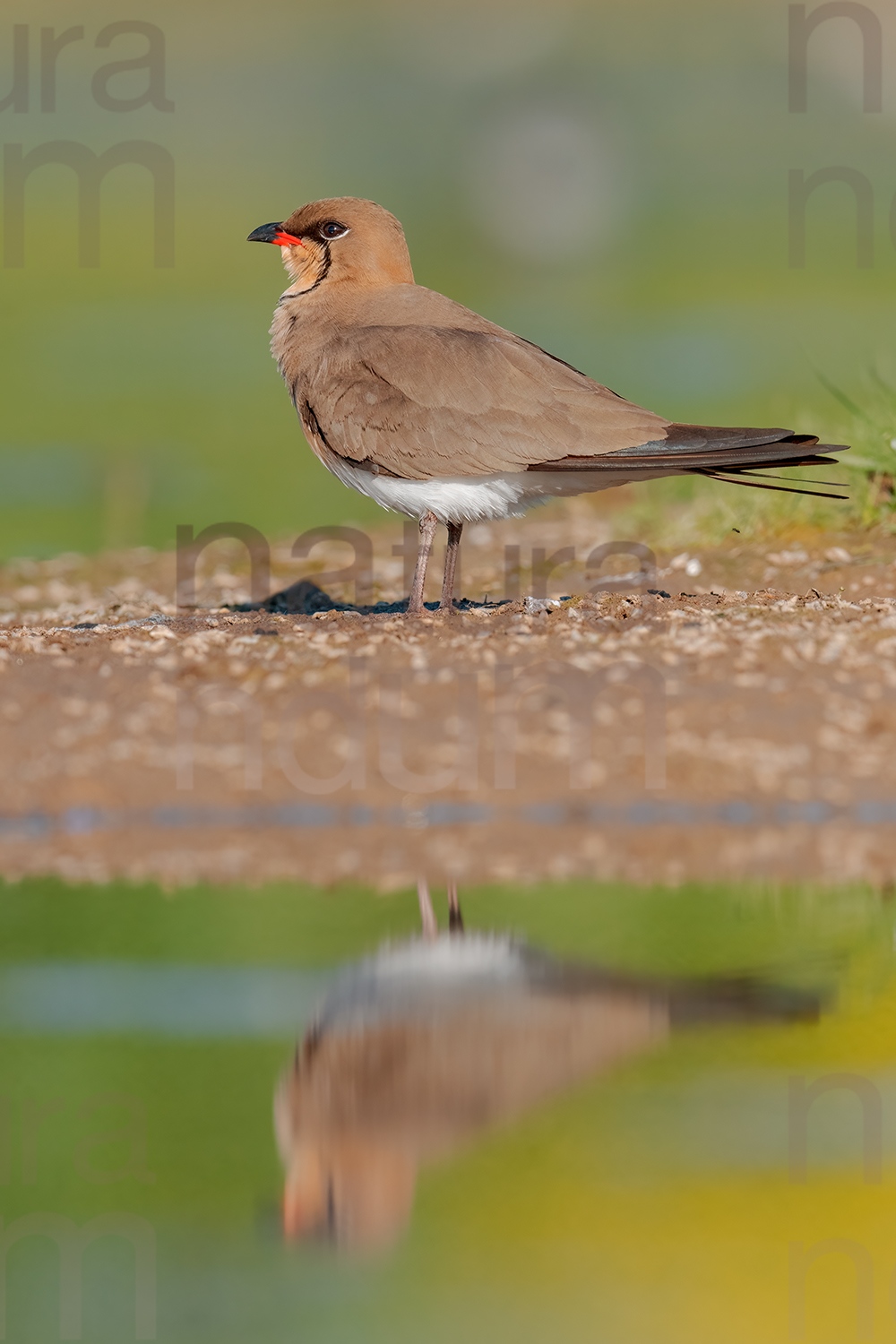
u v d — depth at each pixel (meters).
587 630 14.41
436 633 14.33
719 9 72.69
